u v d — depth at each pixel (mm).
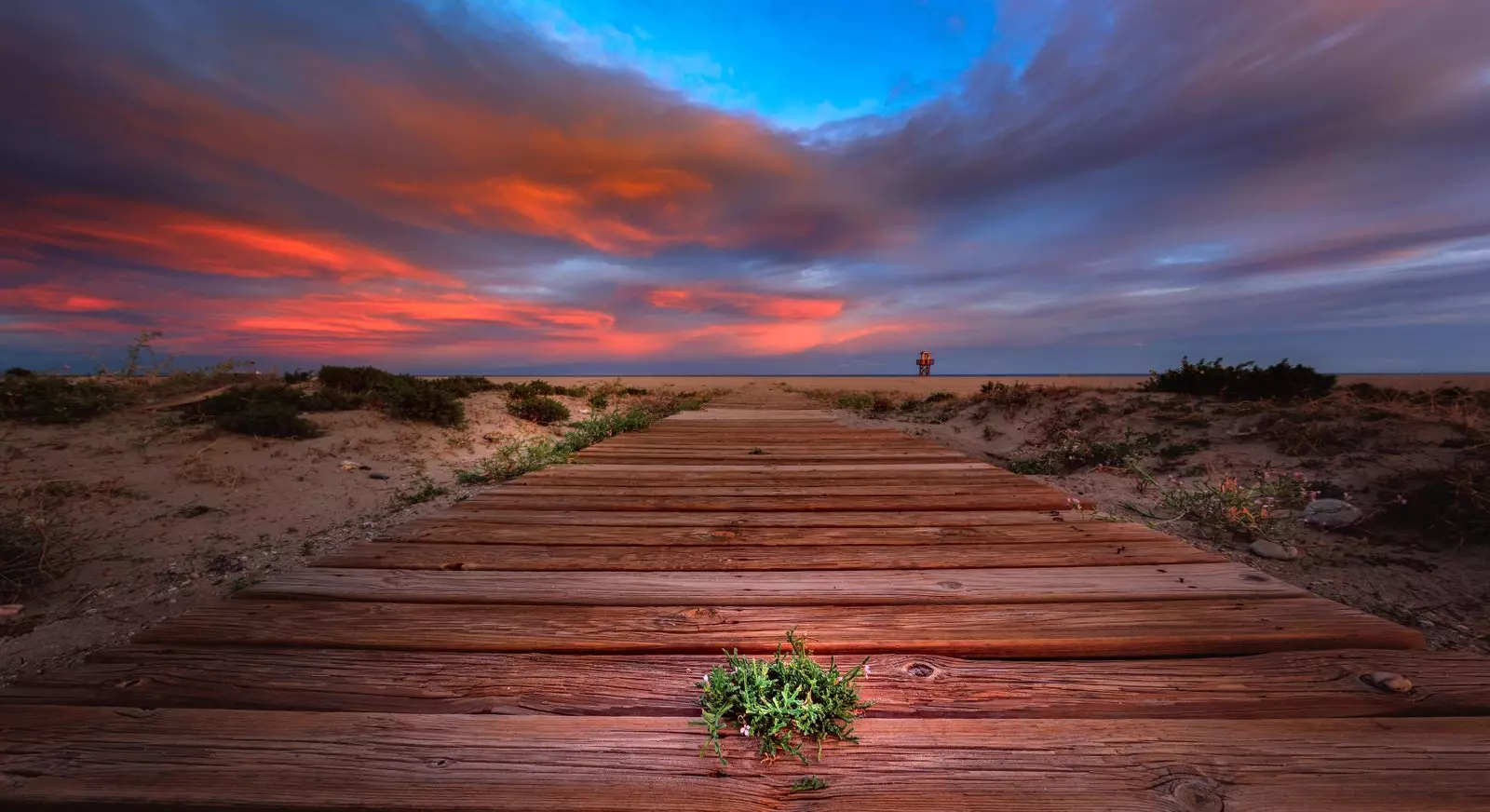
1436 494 3979
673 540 3314
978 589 2551
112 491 4812
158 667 1794
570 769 1374
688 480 5070
